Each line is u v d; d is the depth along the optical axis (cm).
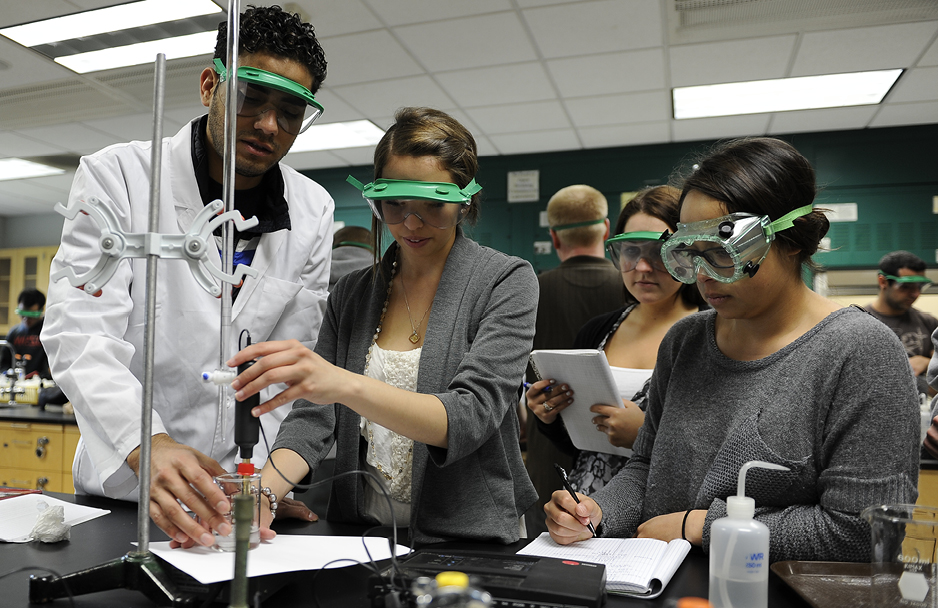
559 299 256
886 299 385
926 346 374
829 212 105
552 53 387
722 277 99
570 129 522
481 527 105
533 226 583
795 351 103
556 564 83
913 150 507
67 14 345
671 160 557
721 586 74
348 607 75
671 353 126
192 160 145
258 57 119
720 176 101
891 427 92
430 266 120
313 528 113
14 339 503
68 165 611
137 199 142
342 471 116
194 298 143
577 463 182
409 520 111
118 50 384
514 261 117
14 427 377
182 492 90
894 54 387
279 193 151
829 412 98
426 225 106
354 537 99
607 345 200
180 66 402
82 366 118
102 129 514
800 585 80
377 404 89
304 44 122
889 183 511
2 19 350
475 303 113
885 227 510
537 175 583
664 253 105
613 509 116
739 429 103
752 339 110
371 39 369
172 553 87
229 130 87
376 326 121
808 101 463
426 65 403
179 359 142
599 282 253
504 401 104
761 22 350
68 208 80
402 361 113
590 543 102
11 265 793
